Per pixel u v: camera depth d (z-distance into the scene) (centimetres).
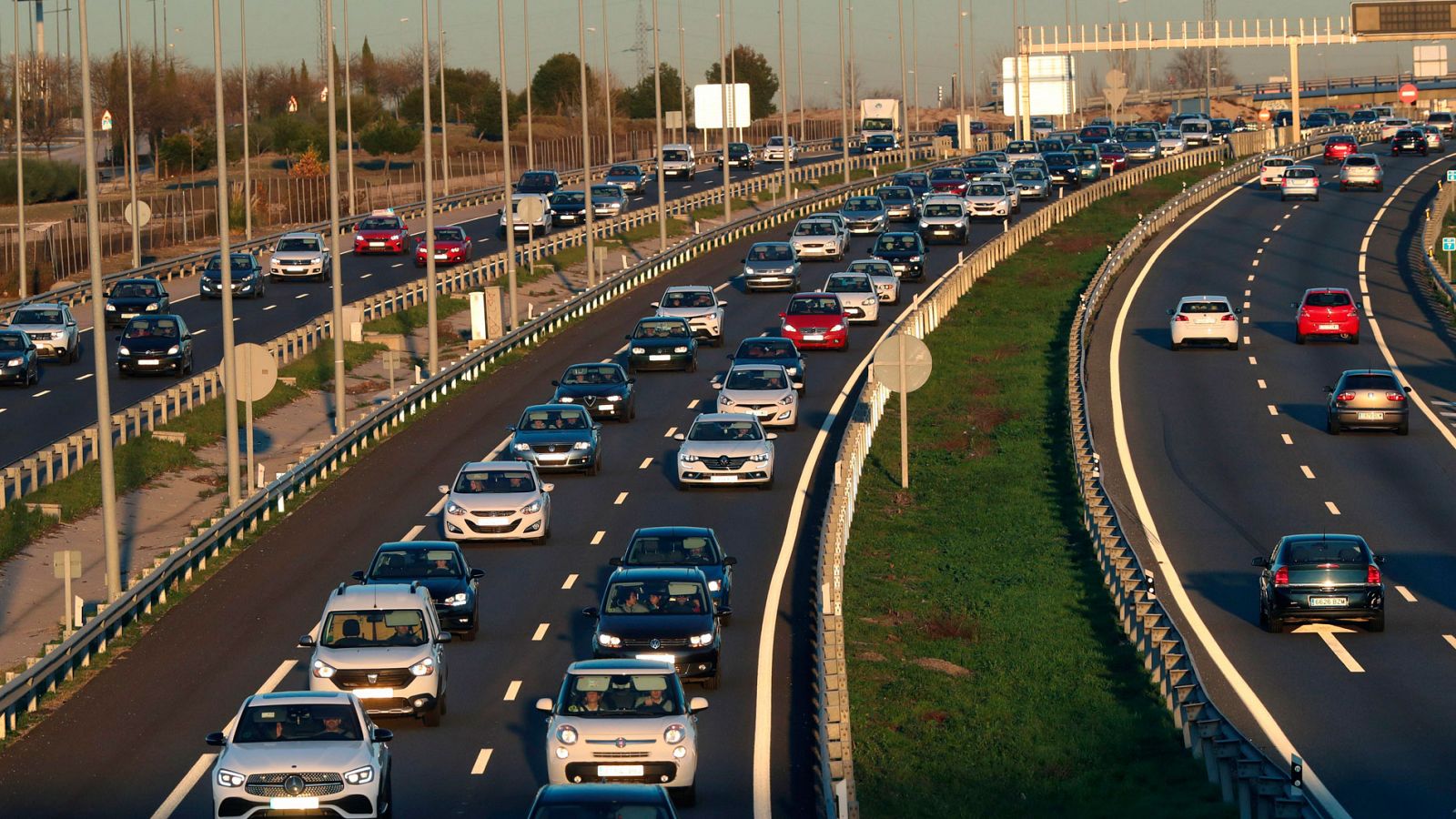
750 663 3453
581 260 10344
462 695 3256
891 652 3703
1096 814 2711
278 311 8544
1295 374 6912
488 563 4300
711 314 7431
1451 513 4819
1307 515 4841
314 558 4306
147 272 9694
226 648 3575
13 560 4466
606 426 6000
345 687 2984
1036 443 5834
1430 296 8600
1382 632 3722
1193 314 7350
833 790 2409
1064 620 3925
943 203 10500
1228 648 3628
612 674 2722
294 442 6084
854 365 7012
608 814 2073
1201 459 5575
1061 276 9388
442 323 8350
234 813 2416
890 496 5188
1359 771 2791
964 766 2980
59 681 3372
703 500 4938
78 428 5984
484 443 5647
